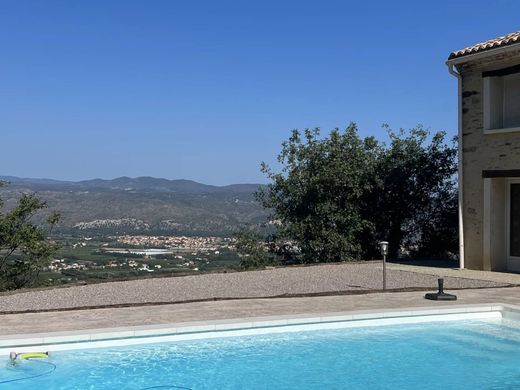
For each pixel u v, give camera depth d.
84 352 7.36
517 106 14.00
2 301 10.28
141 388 6.54
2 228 15.61
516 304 9.38
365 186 17.95
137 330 7.58
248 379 6.86
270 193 18.98
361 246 18.64
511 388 6.63
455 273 13.88
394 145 18.53
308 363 7.39
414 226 18.98
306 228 18.06
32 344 7.14
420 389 6.55
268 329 8.19
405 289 10.97
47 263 16.19
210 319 8.24
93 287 12.06
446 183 18.42
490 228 14.15
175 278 13.51
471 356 7.71
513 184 14.22
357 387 6.65
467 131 14.62
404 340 8.30
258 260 18.22
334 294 10.51
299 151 18.69
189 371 7.11
